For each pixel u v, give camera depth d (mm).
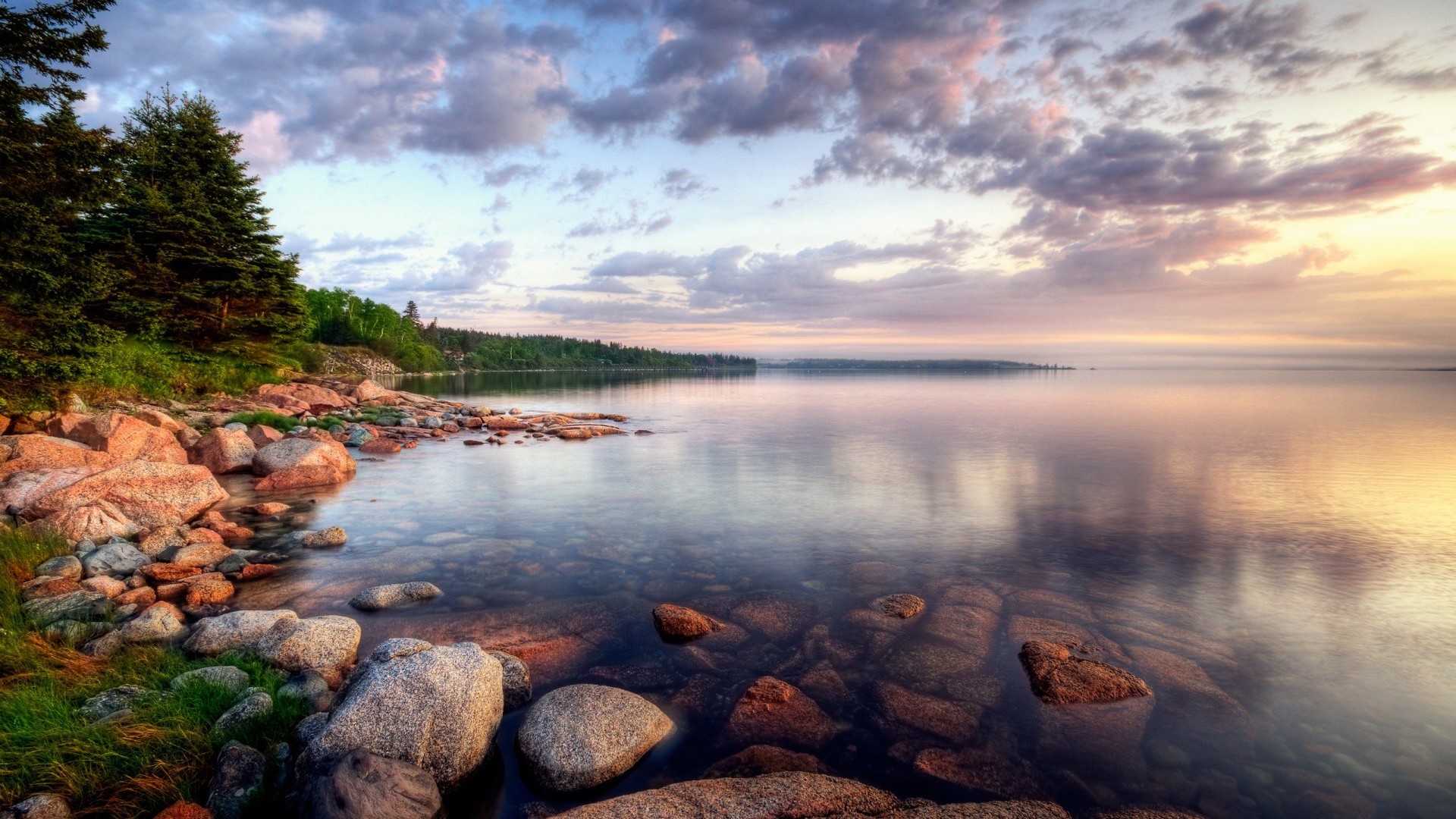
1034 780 5215
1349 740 5797
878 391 75625
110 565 9305
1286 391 75188
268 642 6809
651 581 9891
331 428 26578
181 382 29484
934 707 6273
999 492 16875
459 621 8172
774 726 5918
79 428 15008
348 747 4793
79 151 13117
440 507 14805
